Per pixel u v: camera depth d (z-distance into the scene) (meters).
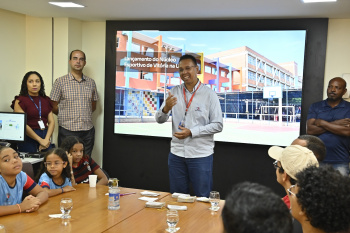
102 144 5.80
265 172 4.98
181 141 3.60
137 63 5.46
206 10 4.57
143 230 2.12
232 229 0.88
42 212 2.40
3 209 2.30
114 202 2.50
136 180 5.60
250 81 5.03
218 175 5.18
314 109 4.32
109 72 5.61
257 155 5.02
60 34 5.50
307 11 4.38
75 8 4.79
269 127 4.96
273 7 4.25
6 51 5.29
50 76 5.57
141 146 5.55
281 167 1.83
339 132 4.05
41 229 2.08
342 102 4.20
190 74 3.55
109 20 5.54
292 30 4.78
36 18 5.56
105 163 5.74
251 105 5.04
